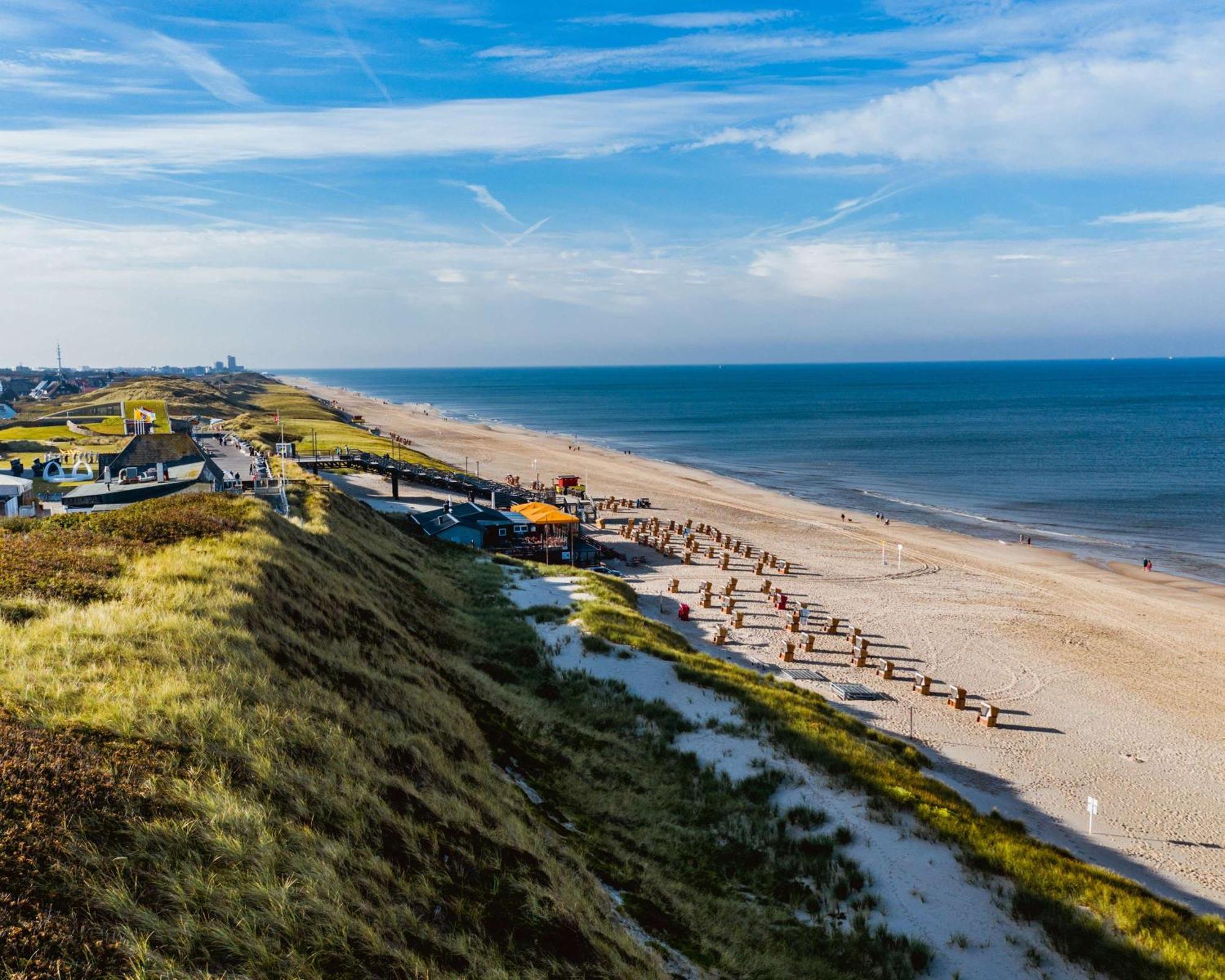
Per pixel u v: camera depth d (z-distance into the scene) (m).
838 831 17.41
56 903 6.88
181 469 51.09
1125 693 36.50
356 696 14.73
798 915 14.56
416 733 14.59
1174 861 22.61
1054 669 39.66
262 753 10.23
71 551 17.80
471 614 32.59
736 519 82.50
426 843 10.49
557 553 58.69
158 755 9.34
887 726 31.98
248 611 15.45
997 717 32.56
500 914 9.97
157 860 7.81
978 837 18.06
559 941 9.98
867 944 13.66
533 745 19.11
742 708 24.67
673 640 34.50
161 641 12.52
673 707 24.53
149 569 17.05
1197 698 36.06
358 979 7.54
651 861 15.20
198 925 7.24
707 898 14.27
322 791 10.13
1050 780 27.69
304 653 15.39
